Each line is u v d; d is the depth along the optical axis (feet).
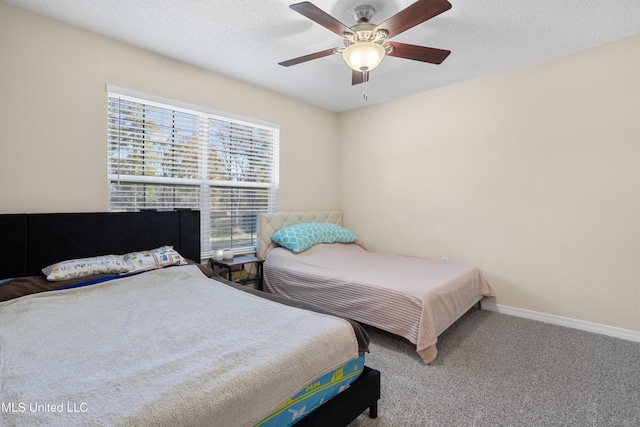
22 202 6.84
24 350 4.00
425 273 9.04
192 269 7.83
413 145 12.24
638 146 7.95
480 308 10.65
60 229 7.06
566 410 5.40
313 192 13.58
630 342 7.98
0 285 5.87
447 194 11.39
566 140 8.97
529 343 7.97
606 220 8.43
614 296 8.36
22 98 6.81
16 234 6.53
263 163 11.82
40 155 7.06
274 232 11.74
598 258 8.56
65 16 7.11
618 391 5.92
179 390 3.14
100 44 7.89
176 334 4.54
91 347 4.12
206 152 10.12
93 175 7.82
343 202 14.69
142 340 4.34
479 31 7.64
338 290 8.47
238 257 10.93
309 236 11.37
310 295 9.19
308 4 5.22
